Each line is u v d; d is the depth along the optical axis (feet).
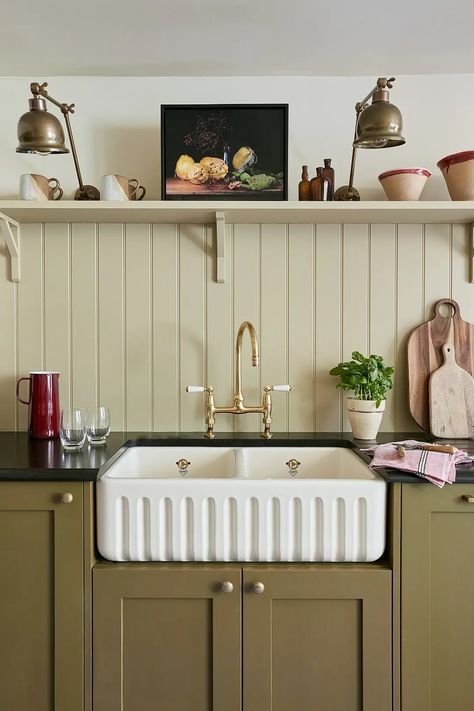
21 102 7.06
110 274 7.09
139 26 5.92
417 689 5.15
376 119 5.58
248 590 5.11
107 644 5.14
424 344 7.00
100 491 5.21
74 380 7.12
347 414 7.11
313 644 5.15
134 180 6.79
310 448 6.63
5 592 5.18
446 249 7.06
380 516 5.19
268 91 7.06
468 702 5.18
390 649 5.14
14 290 7.09
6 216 6.64
